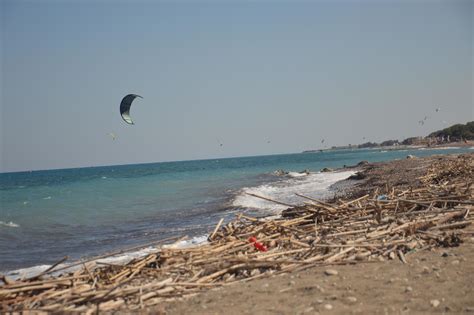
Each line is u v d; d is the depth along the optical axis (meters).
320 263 7.60
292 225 11.62
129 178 56.19
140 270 8.26
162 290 6.67
